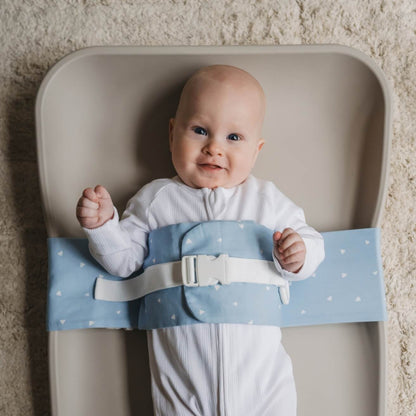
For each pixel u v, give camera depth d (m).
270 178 1.07
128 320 0.99
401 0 1.16
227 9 1.15
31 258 1.12
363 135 1.05
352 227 1.07
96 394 1.02
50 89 1.00
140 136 1.07
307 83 1.05
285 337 1.05
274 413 0.87
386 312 1.03
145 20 1.15
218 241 0.90
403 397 1.11
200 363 0.87
